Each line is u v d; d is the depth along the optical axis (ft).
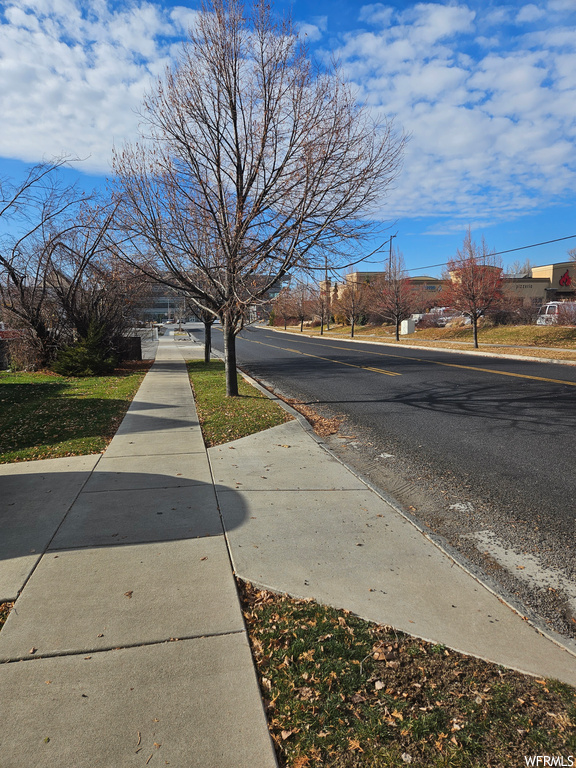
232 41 31.94
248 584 12.21
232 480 19.79
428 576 12.73
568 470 21.45
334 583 12.29
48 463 22.07
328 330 180.45
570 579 12.97
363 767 7.32
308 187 31.30
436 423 31.27
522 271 257.14
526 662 9.55
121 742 7.63
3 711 8.21
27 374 63.36
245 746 7.59
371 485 19.47
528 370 56.39
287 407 35.81
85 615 10.78
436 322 146.00
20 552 13.62
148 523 15.57
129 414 33.63
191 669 9.19
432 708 8.38
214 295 39.68
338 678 9.07
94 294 67.77
